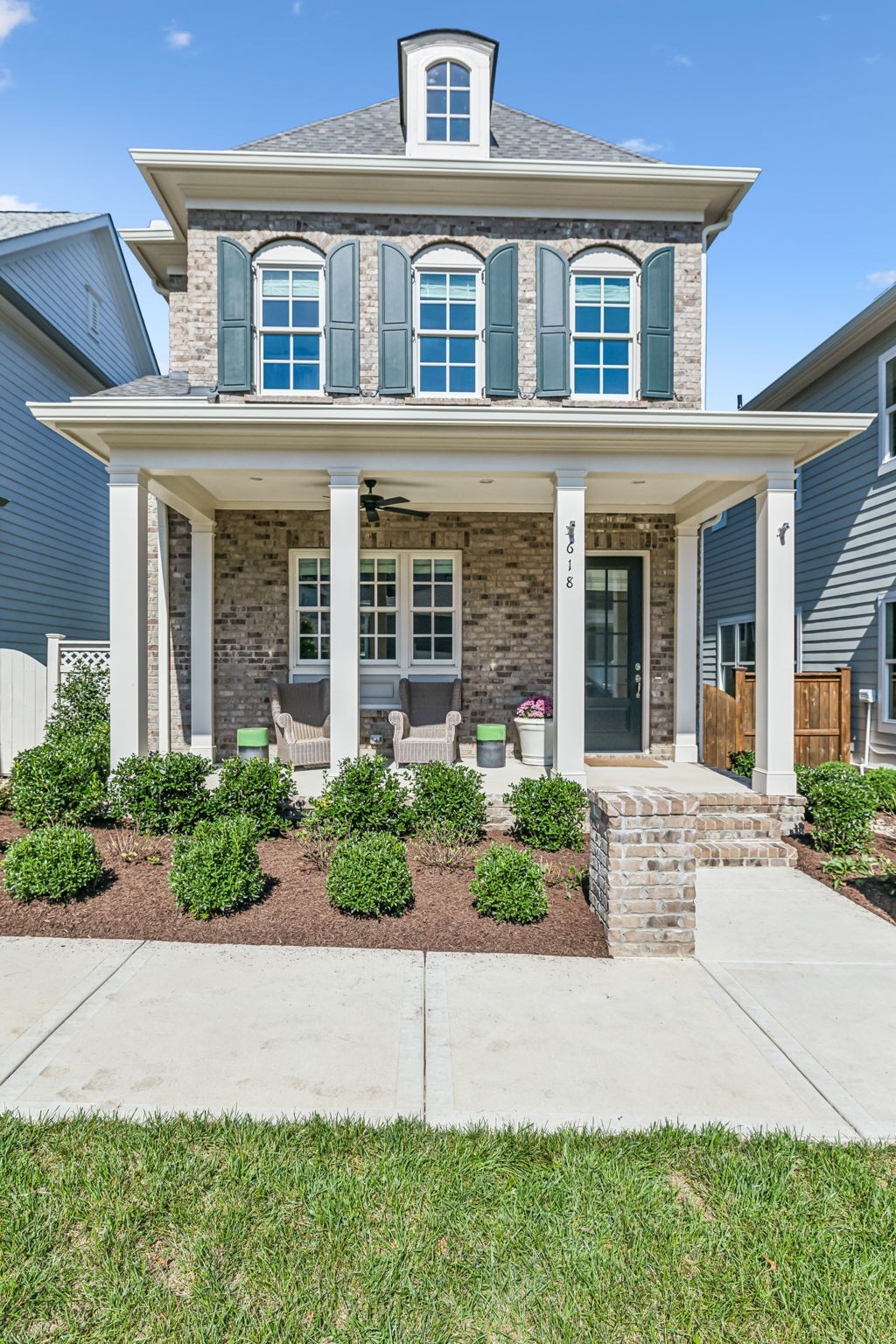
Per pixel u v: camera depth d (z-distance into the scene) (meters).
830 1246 2.21
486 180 8.34
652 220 8.64
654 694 9.86
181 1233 2.20
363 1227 2.24
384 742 9.70
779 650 7.29
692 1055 3.34
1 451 11.59
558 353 8.46
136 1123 2.71
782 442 7.20
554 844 6.18
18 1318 1.93
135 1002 3.72
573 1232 2.24
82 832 5.17
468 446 7.22
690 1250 2.19
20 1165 2.47
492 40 8.66
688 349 8.68
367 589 9.95
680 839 4.49
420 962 4.31
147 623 7.66
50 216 14.22
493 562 9.83
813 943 4.77
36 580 12.82
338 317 8.33
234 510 9.51
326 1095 2.94
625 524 9.75
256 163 8.10
